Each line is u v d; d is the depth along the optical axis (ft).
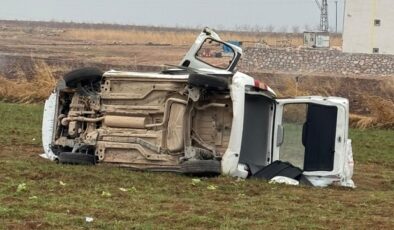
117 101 47.80
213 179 44.47
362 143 78.43
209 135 46.60
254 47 216.13
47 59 175.32
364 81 147.33
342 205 38.04
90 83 48.83
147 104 47.09
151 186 40.96
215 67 50.16
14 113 86.84
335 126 48.44
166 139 46.42
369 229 31.45
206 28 50.83
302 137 48.98
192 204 35.65
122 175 43.75
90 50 277.23
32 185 38.70
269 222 32.01
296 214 34.30
